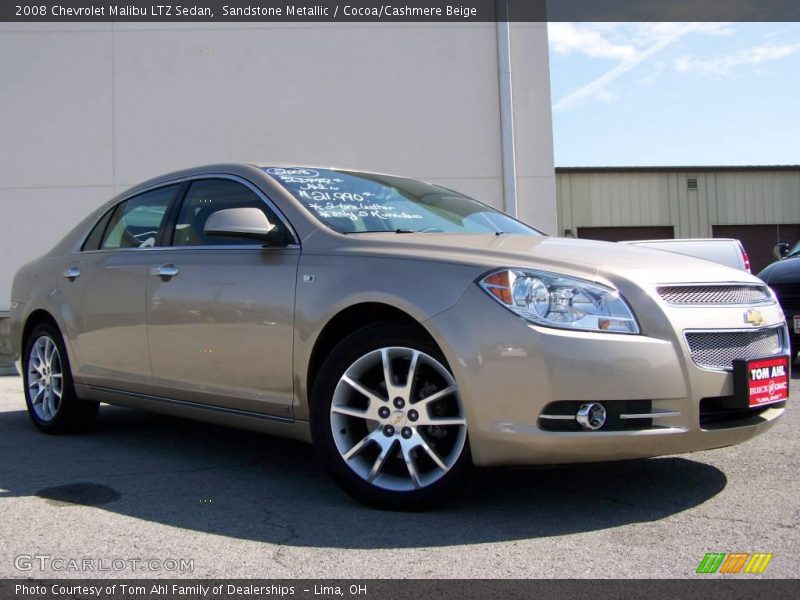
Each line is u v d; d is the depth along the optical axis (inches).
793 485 140.2
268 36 436.1
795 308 289.1
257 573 104.0
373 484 129.1
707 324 124.3
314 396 135.0
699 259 145.3
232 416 154.2
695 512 126.4
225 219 146.6
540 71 440.1
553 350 115.7
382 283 129.3
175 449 181.2
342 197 160.4
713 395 122.6
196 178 176.6
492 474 150.3
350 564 106.4
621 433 116.0
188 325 159.2
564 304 118.7
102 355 183.0
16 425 217.6
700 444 122.7
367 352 130.1
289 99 436.1
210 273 156.6
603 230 932.6
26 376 212.4
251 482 150.2
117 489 145.9
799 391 243.1
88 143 431.2
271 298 144.2
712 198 949.2
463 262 126.0
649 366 117.2
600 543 112.9
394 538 116.0
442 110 437.4
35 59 429.4
